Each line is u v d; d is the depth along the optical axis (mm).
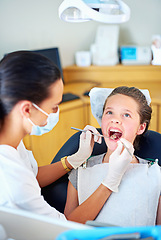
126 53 2445
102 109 1224
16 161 787
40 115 818
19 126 806
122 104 1080
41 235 558
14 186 737
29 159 1093
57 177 1157
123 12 927
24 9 2148
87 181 1087
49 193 1187
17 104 759
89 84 2506
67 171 1155
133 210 977
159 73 2412
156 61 2352
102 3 902
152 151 1173
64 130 2047
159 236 467
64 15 953
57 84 806
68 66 2596
